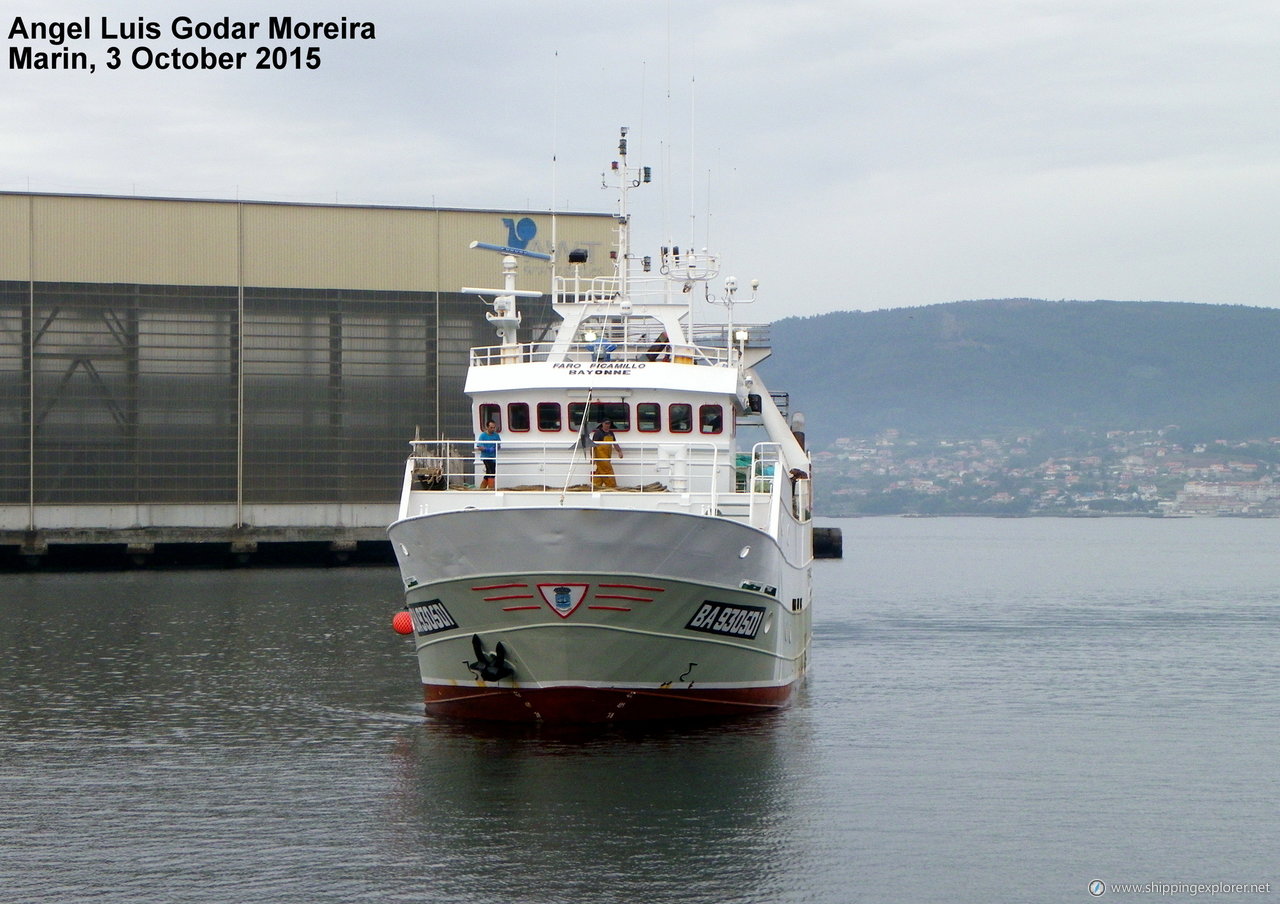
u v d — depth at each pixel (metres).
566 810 81.81
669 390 104.75
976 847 77.44
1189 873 74.06
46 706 116.94
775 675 109.12
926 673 142.75
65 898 68.81
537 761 92.12
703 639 96.69
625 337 113.06
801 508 127.19
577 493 99.50
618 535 89.88
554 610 92.25
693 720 101.25
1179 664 153.38
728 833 78.56
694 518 90.94
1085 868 74.50
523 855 74.44
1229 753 101.88
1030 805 86.12
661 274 116.06
